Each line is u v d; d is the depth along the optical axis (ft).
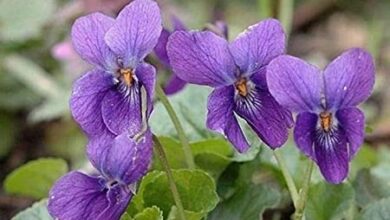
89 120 0.73
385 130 1.26
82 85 0.73
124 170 0.71
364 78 0.72
